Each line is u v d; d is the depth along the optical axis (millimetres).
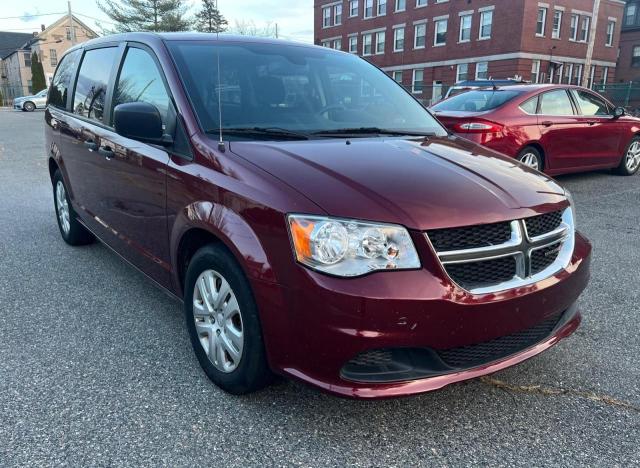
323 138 3006
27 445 2309
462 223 2244
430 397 2723
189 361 3029
